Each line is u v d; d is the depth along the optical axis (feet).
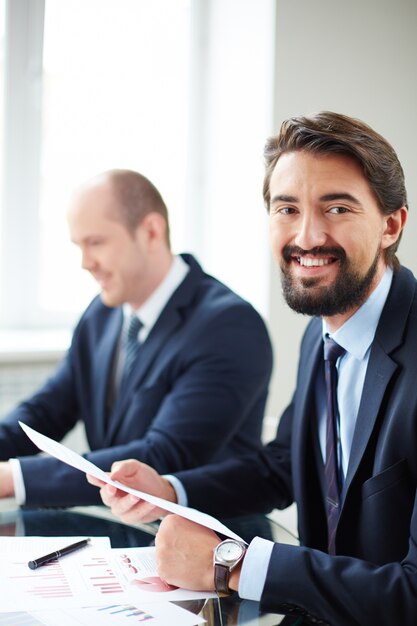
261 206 9.00
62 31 9.37
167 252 6.35
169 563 3.40
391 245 4.02
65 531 4.22
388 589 3.14
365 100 9.04
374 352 3.83
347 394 4.06
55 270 9.78
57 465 4.92
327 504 4.11
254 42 8.95
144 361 6.08
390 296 3.94
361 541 3.75
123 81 9.82
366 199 3.78
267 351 6.14
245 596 3.31
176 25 9.93
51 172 9.57
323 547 4.31
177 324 6.11
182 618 3.07
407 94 9.16
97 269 6.21
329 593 3.21
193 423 5.59
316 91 8.86
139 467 4.35
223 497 4.56
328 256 3.81
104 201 6.05
